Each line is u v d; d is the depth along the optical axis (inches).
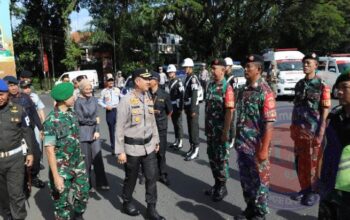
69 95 176.2
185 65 321.4
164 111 253.0
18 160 184.7
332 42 1658.5
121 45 1322.6
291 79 677.9
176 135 351.9
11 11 1393.9
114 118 334.0
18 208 187.2
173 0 1210.0
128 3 1261.1
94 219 199.2
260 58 167.5
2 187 189.6
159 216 192.2
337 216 124.3
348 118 123.1
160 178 251.3
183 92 326.3
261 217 175.2
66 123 176.4
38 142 255.1
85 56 1508.4
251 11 1316.4
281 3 1337.4
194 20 1347.2
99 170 241.3
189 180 256.8
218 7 1290.6
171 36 1566.2
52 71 1485.0
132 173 195.8
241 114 174.2
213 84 206.8
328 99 189.0
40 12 1460.4
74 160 181.5
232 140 329.4
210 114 208.2
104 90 339.0
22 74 265.0
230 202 213.8
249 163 173.5
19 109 186.1
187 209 206.2
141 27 1291.8
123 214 204.8
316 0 1339.8
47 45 1470.2
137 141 190.7
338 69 712.4
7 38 901.8
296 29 1478.8
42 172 294.0
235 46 1455.5
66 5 1396.4
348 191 117.6
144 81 189.5
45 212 213.2
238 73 706.8
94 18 1330.0
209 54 1421.0
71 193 220.4
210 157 214.2
